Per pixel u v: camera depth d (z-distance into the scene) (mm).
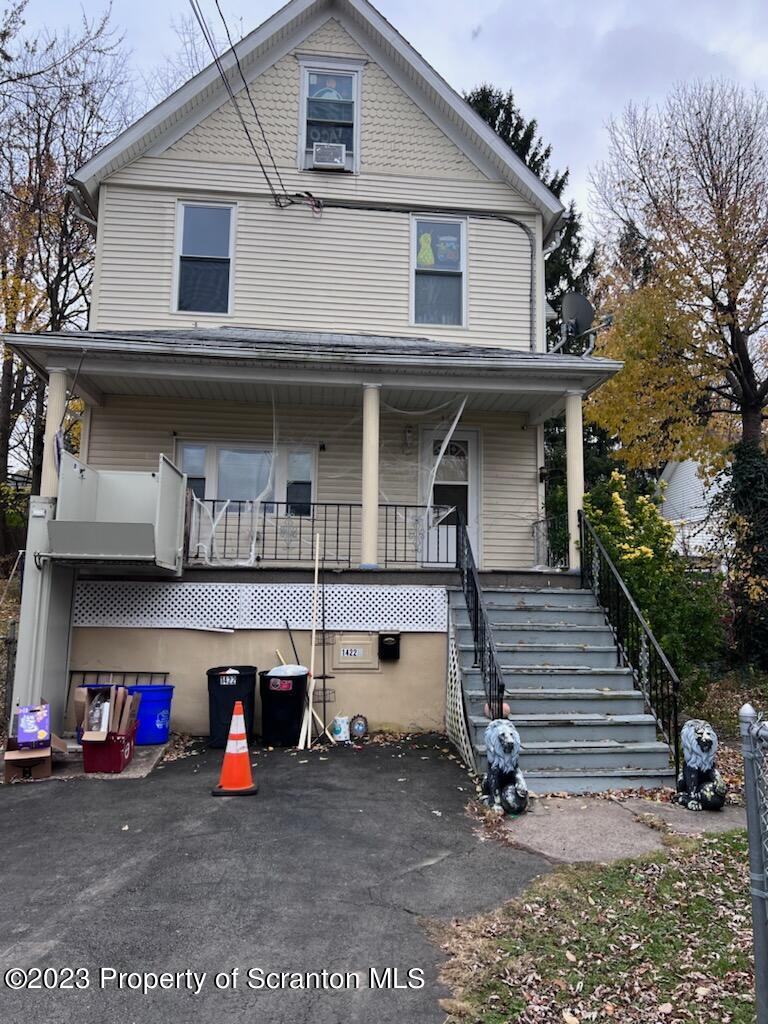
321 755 6754
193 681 7621
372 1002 2896
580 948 3359
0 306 17391
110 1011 2812
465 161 11289
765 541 11688
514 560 10641
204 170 10711
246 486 10336
